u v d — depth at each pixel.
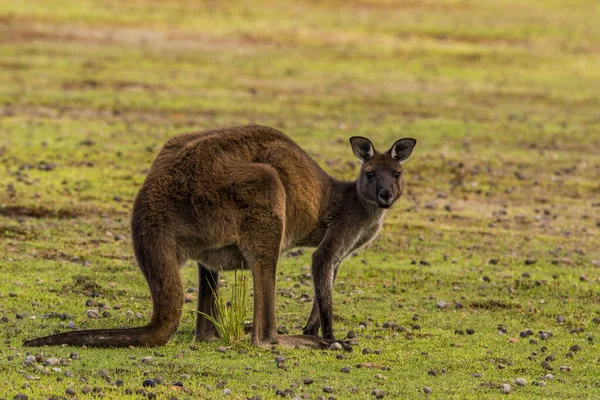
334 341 29.36
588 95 92.12
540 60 110.19
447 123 75.19
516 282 38.94
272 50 107.31
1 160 55.41
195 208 27.22
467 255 43.41
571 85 97.19
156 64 94.38
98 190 51.00
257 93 84.38
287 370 26.52
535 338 31.86
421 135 70.06
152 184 27.30
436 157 62.34
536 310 35.41
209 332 29.41
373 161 31.77
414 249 43.94
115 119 70.31
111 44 103.44
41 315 31.34
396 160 32.34
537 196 56.09
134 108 74.62
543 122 77.81
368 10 135.62
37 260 38.62
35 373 24.70
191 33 113.38
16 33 104.56
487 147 67.31
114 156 58.53
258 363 26.94
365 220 31.23
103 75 86.69
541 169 61.94
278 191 28.12
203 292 29.41
